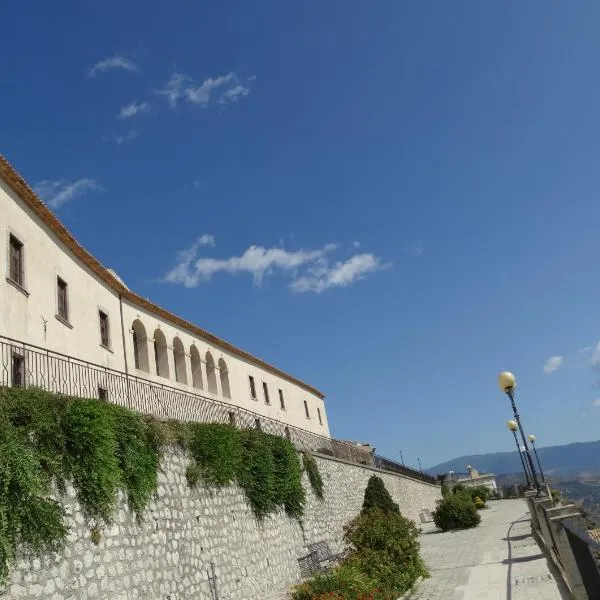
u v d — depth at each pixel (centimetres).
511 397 2233
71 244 1948
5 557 844
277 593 1728
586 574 603
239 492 1788
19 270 1612
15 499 898
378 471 3903
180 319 2891
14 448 927
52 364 1667
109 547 1105
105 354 2105
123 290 2400
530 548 2161
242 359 3688
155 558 1252
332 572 1628
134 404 1842
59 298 1844
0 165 1525
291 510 2162
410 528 1952
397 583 1611
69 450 1068
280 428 2612
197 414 2036
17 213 1623
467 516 3644
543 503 1766
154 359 2597
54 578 941
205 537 1502
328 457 2956
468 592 1514
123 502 1198
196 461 1587
